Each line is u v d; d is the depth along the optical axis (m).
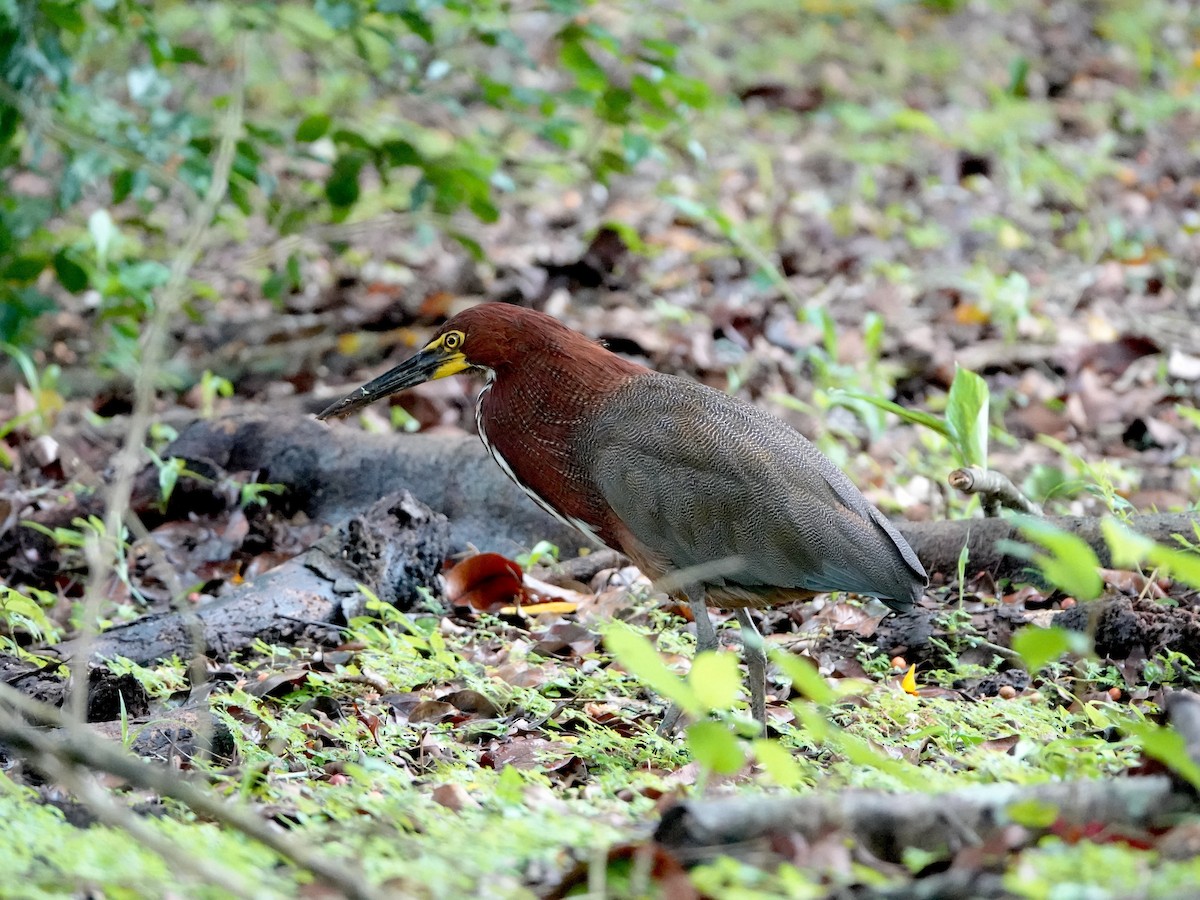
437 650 9.20
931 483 12.56
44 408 13.98
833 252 18.08
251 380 15.89
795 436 9.52
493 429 9.89
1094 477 12.19
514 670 9.26
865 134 22.14
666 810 5.53
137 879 5.14
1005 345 15.57
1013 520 5.52
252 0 14.12
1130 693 8.89
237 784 6.96
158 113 13.94
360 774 6.91
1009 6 28.23
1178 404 14.47
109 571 11.61
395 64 16.94
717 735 5.48
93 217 14.05
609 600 10.83
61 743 5.15
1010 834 5.28
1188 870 4.79
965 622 9.84
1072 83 24.62
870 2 27.62
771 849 5.38
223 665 9.62
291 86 21.75
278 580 10.44
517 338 9.74
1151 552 5.21
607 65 23.41
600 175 15.28
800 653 9.82
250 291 17.59
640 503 9.28
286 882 5.47
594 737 7.98
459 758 7.92
